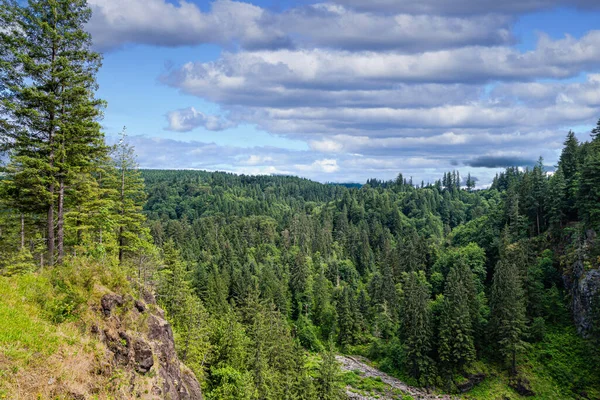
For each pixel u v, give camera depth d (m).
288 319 110.12
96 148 34.00
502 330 75.19
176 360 32.50
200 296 92.00
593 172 82.81
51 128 31.55
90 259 29.89
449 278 90.94
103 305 25.98
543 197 101.06
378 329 98.81
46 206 33.47
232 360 58.25
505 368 75.75
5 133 29.59
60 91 31.53
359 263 151.38
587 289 74.56
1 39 28.61
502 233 101.88
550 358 74.19
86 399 20.42
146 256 48.84
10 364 18.58
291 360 65.56
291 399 55.69
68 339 22.27
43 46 30.38
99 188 41.06
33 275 26.34
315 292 115.81
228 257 131.75
